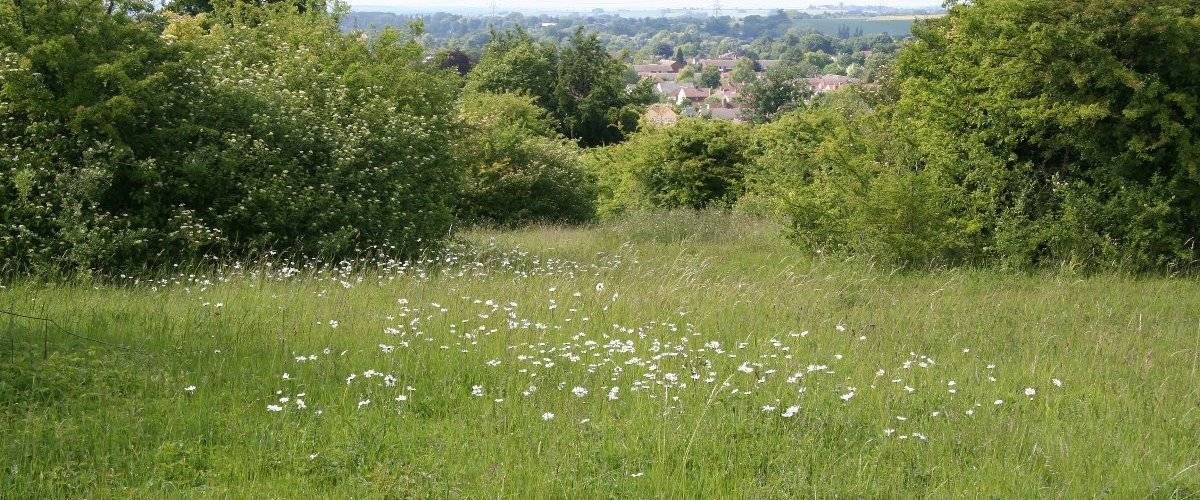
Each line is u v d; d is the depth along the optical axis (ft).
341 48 61.31
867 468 18.12
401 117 50.24
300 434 19.15
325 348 25.17
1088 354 28.19
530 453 18.29
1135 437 20.44
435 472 17.44
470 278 38.42
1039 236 44.86
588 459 18.17
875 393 22.79
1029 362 26.91
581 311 31.48
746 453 18.61
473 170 80.02
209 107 42.68
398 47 62.85
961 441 19.52
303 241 43.32
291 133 44.32
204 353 24.21
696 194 95.86
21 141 38.11
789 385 23.15
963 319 32.73
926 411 21.79
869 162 49.01
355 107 50.11
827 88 376.89
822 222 48.24
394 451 18.39
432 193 50.75
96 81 39.19
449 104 65.51
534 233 70.54
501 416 20.29
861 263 46.29
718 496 16.85
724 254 53.83
